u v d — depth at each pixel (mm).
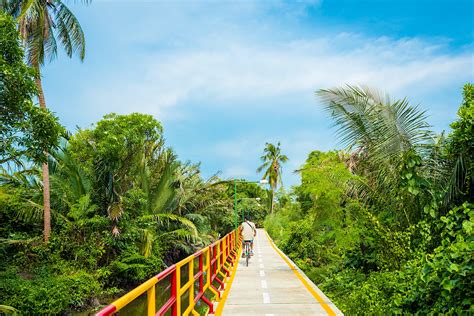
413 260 9633
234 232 24938
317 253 26438
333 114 11711
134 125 27281
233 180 35719
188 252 31625
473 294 6457
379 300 9836
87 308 18219
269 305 10258
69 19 22688
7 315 13375
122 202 23297
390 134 10672
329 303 10484
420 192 10242
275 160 73188
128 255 22312
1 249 19891
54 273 18734
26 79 14812
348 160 16359
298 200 29359
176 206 29219
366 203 13414
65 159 22156
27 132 15109
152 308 4637
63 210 22969
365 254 14633
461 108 9617
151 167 30609
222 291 12266
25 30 20969
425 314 7402
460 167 9516
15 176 22938
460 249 6648
